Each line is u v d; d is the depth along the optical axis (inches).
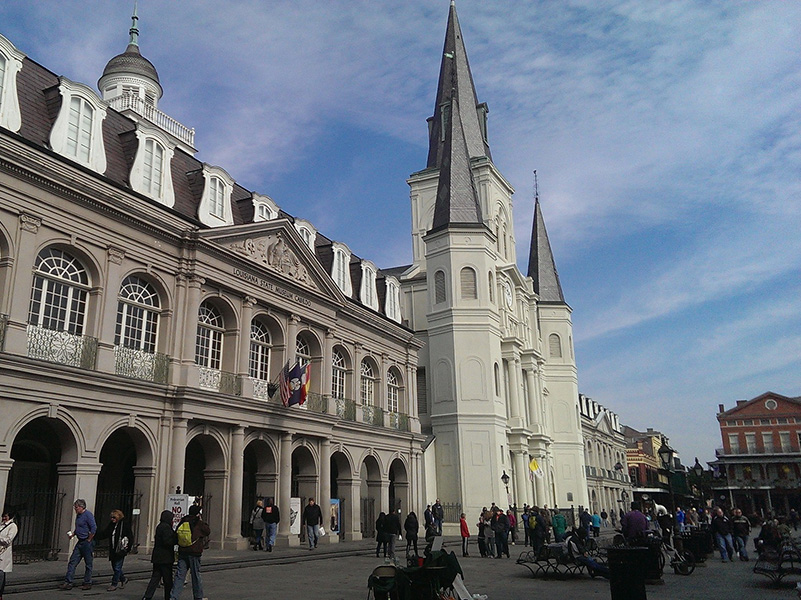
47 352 702.5
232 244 954.7
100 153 809.5
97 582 581.9
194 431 866.1
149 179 879.1
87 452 729.0
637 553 458.0
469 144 2021.4
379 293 1475.1
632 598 453.7
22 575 581.3
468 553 1041.5
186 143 1503.4
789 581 647.1
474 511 1462.8
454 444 1515.7
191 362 868.6
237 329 960.3
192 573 466.6
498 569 778.2
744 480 3459.6
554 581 653.9
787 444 3474.4
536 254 2317.9
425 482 1466.5
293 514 1013.2
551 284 2262.6
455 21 2174.0
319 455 1114.1
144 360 816.3
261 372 1043.3
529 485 1716.3
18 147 689.6
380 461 1309.1
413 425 1449.3
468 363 1555.1
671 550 948.6
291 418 1035.3
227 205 997.8
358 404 1263.5
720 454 3560.5
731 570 762.8
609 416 3068.4
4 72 716.7
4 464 644.1
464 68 2116.1
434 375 1584.6
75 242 749.9
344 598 514.0
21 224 693.9
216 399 884.0
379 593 400.5
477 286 1601.9
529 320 2063.2
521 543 1278.3
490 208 1972.2
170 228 863.7
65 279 748.6
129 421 782.5
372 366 1370.6
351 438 1219.9
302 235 1217.4
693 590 576.4
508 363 1755.7
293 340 1075.9
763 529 832.9
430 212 2030.0
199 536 470.6
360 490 1298.0
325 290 1167.6
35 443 823.1
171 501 784.9
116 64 1558.8
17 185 692.7
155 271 849.5
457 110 1760.6
